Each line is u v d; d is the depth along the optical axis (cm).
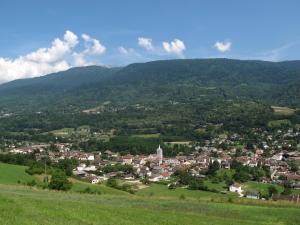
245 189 14325
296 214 5075
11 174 10606
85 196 5728
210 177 16875
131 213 3928
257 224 4403
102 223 3338
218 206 5397
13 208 3300
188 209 5050
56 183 8350
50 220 3144
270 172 18312
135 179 17162
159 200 5772
